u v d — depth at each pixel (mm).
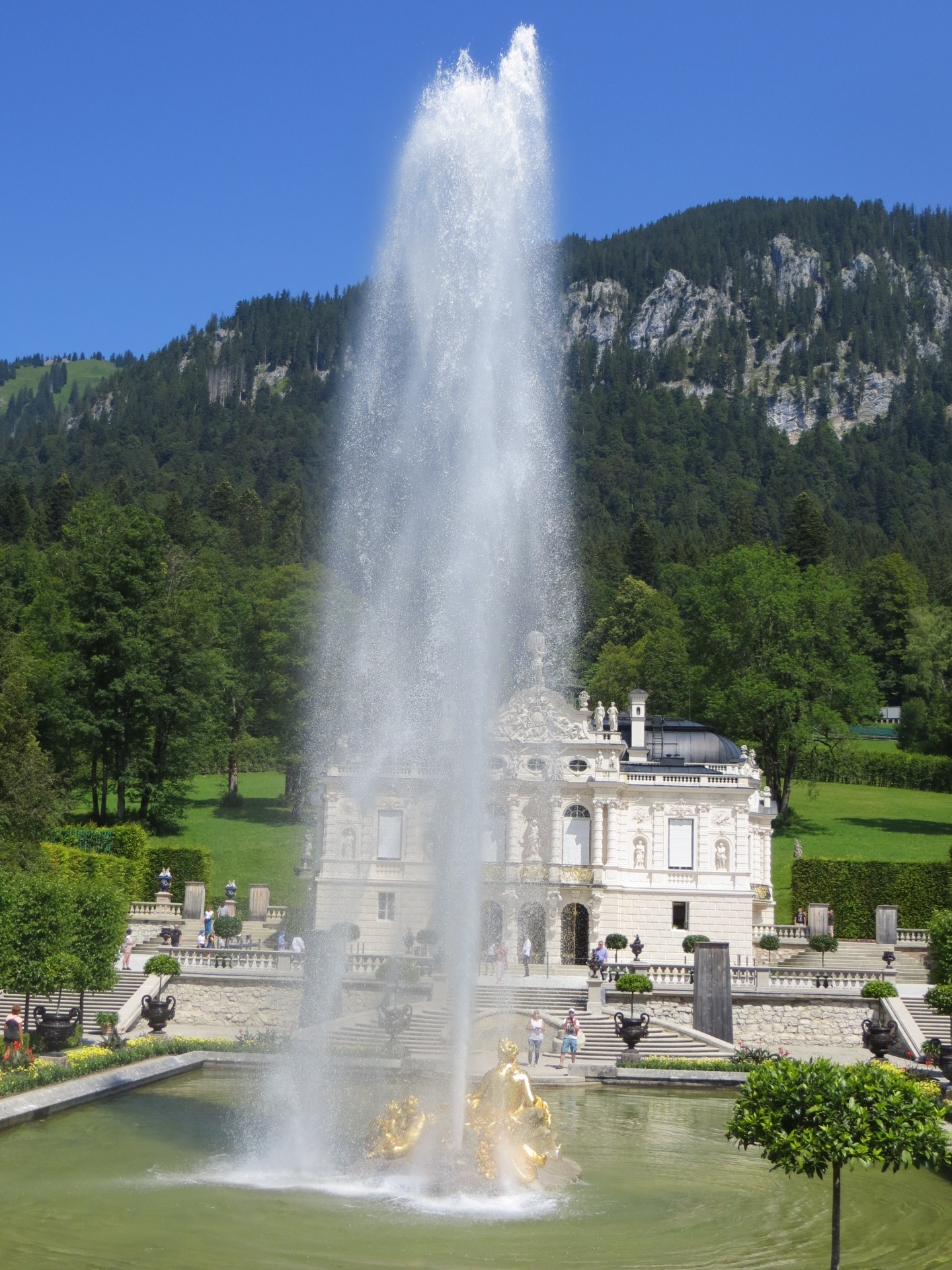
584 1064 59906
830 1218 33688
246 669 136250
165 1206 32281
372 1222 31234
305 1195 33406
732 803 91312
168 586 139500
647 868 90750
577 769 91312
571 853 91000
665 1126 46812
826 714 120812
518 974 80750
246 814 123812
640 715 99188
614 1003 70750
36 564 161875
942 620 182125
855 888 98938
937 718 159125
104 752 115375
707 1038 65750
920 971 86312
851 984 74188
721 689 126812
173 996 71062
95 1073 49906
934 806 137000
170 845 109250
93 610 115625
